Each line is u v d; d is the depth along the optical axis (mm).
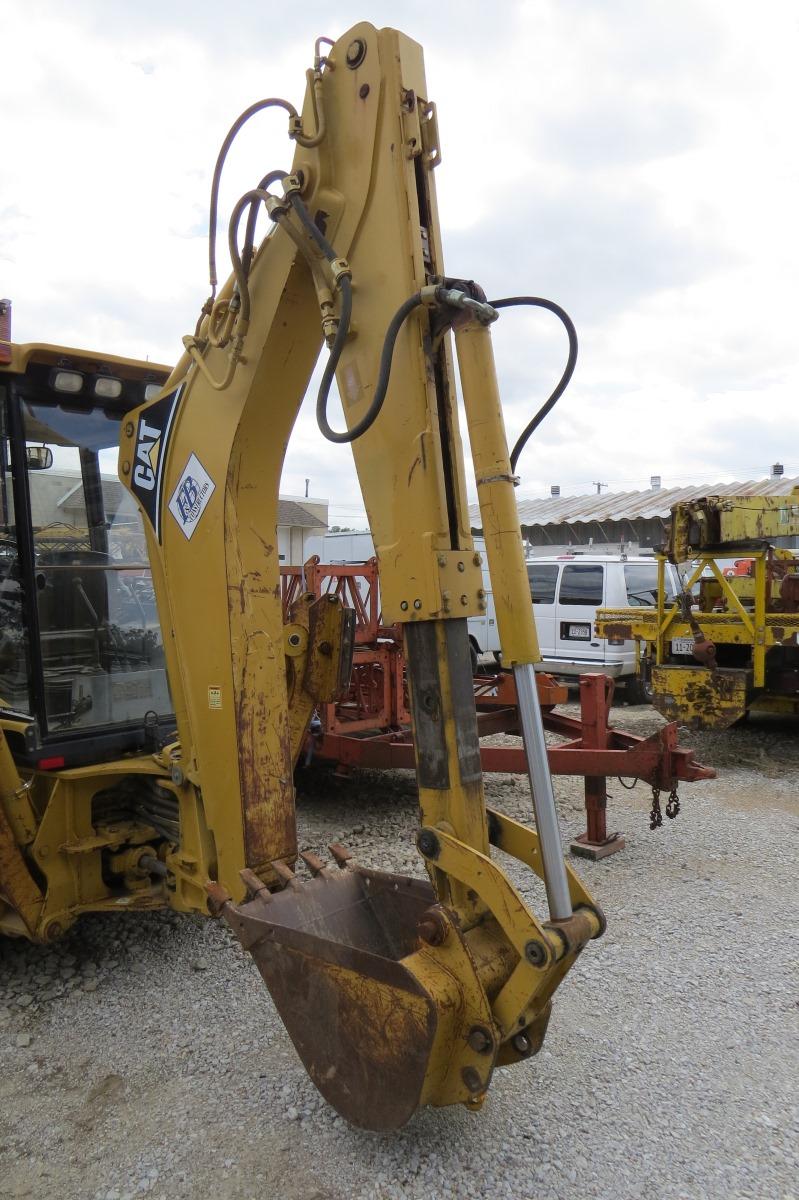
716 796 6703
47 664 3732
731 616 8086
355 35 2545
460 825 2475
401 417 2480
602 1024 3348
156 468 3459
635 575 11281
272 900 2869
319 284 2631
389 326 2398
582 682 5465
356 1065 2488
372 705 6645
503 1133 2686
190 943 4086
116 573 4027
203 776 3344
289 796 3346
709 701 7957
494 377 2350
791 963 3869
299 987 2623
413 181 2463
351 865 3186
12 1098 2914
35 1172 2549
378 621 6574
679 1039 3248
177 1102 2869
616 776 5141
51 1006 3520
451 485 2508
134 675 4055
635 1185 2477
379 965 2391
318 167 2639
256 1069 3049
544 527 24656
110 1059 3137
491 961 2412
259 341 2957
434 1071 2330
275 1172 2523
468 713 2512
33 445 3742
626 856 5297
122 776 3873
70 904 3666
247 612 3221
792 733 9109
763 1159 2598
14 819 3588
